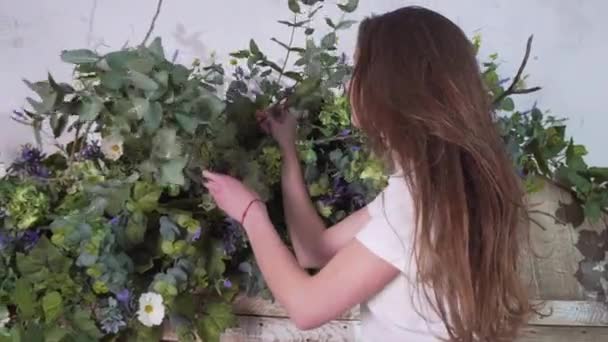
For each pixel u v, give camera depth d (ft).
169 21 4.48
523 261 3.60
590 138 4.59
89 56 2.92
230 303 3.35
